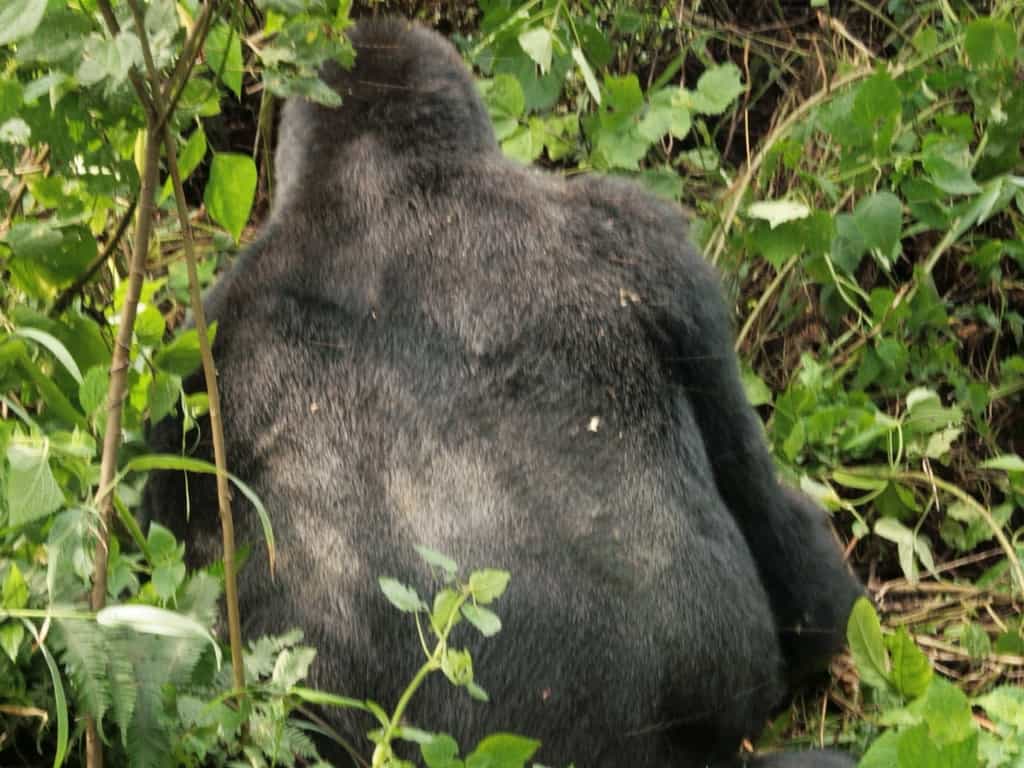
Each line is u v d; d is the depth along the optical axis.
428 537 5.09
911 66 8.70
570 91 8.91
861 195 8.66
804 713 6.69
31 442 4.70
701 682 5.29
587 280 5.38
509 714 5.05
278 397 5.30
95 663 4.44
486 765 4.49
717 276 5.88
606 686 5.11
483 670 5.05
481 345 5.23
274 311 5.39
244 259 5.56
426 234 5.41
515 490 5.12
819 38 9.58
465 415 5.18
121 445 5.48
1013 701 5.28
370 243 5.42
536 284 5.33
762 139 9.12
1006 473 8.15
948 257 8.88
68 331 5.63
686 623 5.22
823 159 8.80
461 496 5.11
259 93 8.99
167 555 4.77
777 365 8.56
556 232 5.45
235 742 4.75
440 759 4.49
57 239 5.65
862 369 8.23
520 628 5.05
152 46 4.82
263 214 8.82
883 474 7.78
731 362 5.73
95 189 5.33
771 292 8.41
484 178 5.55
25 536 4.87
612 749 5.14
